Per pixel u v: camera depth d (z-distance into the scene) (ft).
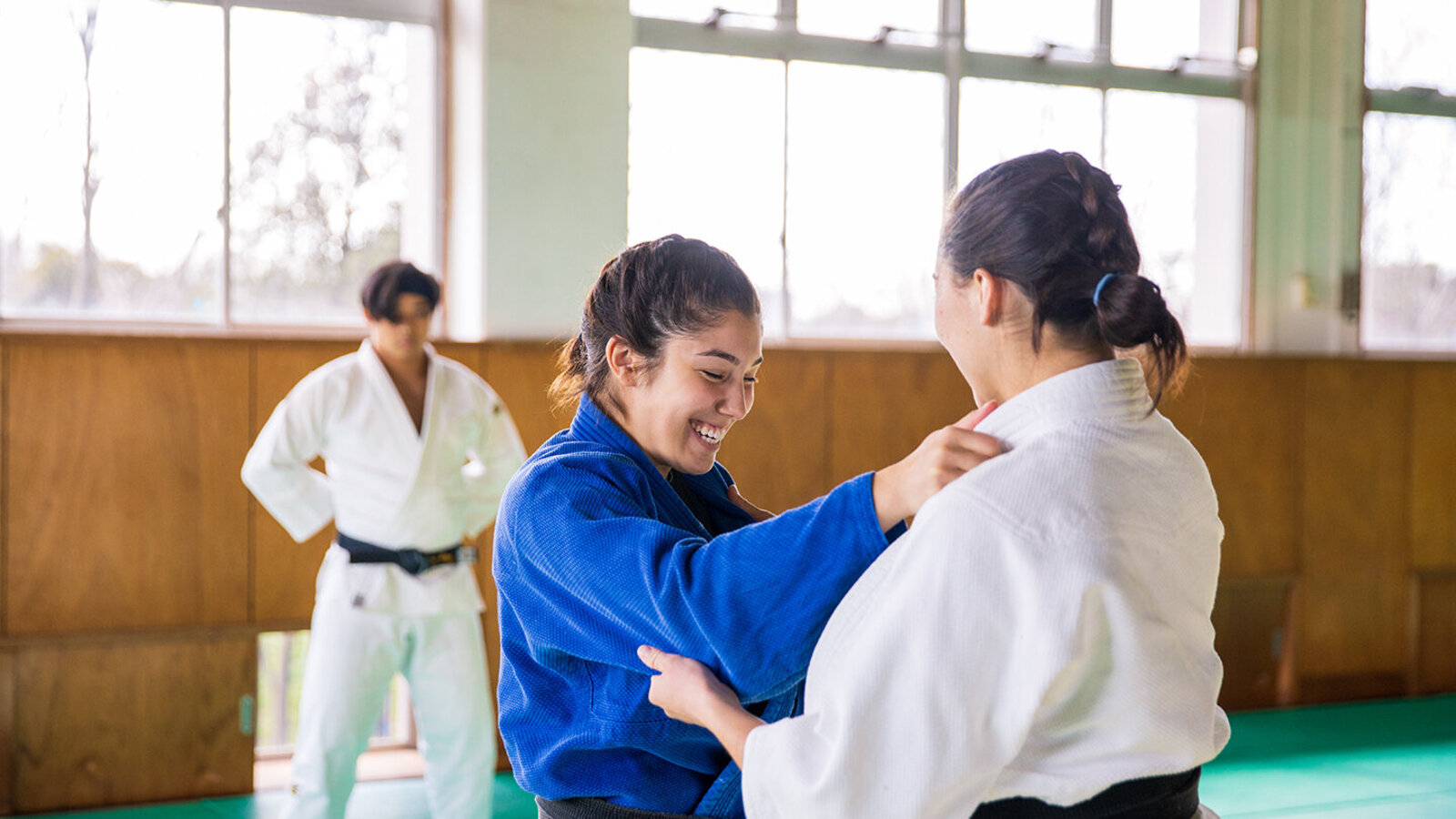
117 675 13.33
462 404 11.33
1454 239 20.33
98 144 13.88
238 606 13.78
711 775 4.18
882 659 3.32
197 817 12.93
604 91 15.38
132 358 13.34
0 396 12.86
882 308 17.48
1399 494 19.22
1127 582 3.25
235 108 14.40
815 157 17.02
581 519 3.89
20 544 12.96
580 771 4.13
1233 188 18.97
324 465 14.11
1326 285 19.27
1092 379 3.50
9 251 13.60
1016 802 3.43
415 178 15.33
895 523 3.56
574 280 15.25
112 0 13.87
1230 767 15.21
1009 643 3.26
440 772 11.21
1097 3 18.29
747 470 15.81
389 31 15.11
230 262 14.43
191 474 13.57
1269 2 18.84
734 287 4.17
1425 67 19.92
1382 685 19.19
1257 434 18.37
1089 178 3.61
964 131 17.71
